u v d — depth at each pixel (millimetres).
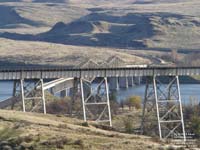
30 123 142000
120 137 133500
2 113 156500
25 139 113375
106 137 127000
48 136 120312
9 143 110875
